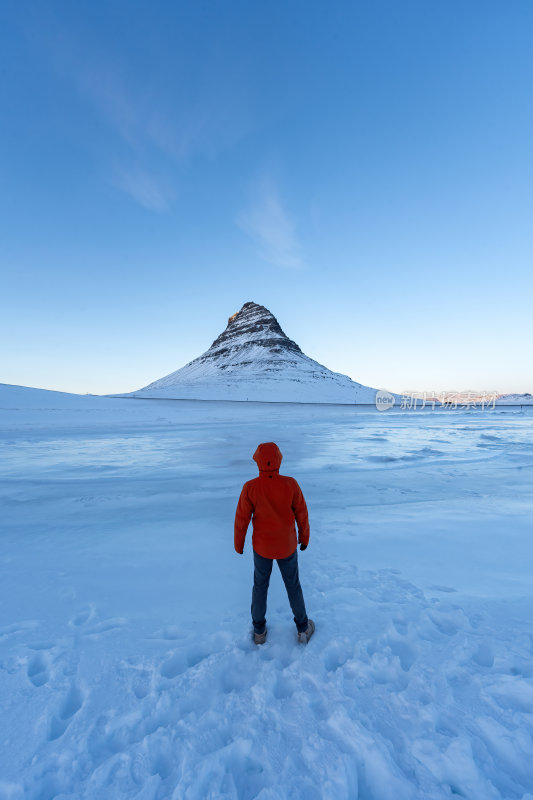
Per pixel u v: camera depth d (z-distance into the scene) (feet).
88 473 35.88
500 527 18.33
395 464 39.63
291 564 9.27
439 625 10.04
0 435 77.20
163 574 13.67
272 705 7.30
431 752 6.16
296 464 39.86
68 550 16.29
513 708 7.06
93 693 7.72
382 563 14.20
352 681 7.86
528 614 10.48
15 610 11.21
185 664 8.85
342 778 5.72
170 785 5.76
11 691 7.75
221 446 57.16
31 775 5.89
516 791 5.58
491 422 116.47
